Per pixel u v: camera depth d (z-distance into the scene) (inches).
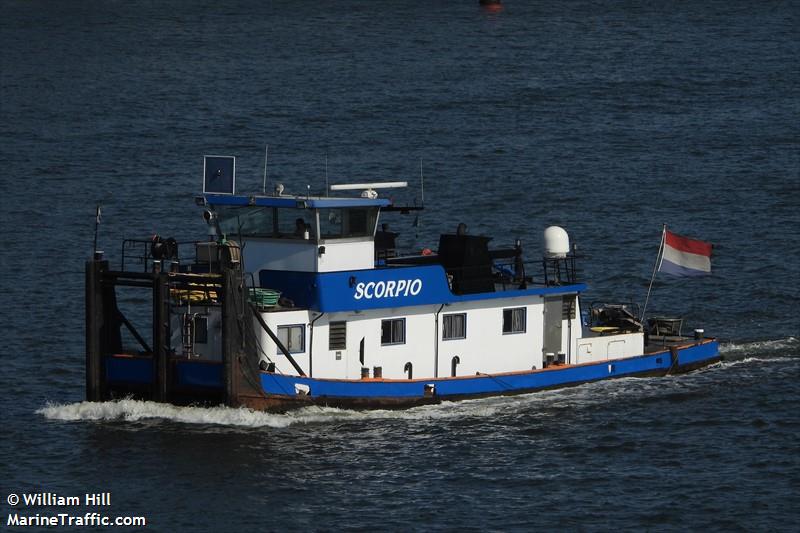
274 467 7785.4
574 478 7795.3
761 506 7431.1
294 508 7313.0
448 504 7396.7
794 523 7214.6
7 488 7588.6
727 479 7824.8
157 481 7637.8
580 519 7244.1
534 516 7268.7
